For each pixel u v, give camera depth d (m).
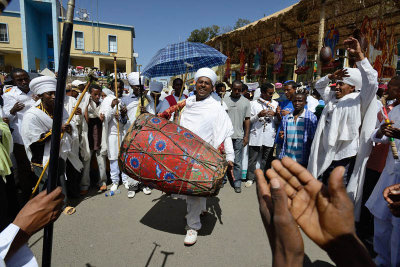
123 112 4.08
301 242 0.62
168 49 3.70
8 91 3.79
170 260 2.48
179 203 3.78
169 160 2.35
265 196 0.74
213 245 2.74
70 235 2.85
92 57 25.92
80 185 3.99
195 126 2.86
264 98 4.75
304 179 0.74
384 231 2.26
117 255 2.53
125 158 2.51
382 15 5.46
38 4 23.62
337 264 0.66
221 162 2.45
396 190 1.57
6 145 2.43
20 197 3.79
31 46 23.98
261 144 4.56
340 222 0.65
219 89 5.46
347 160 2.75
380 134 2.37
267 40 8.86
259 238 2.89
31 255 0.93
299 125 3.39
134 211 3.49
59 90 0.84
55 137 0.87
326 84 3.13
